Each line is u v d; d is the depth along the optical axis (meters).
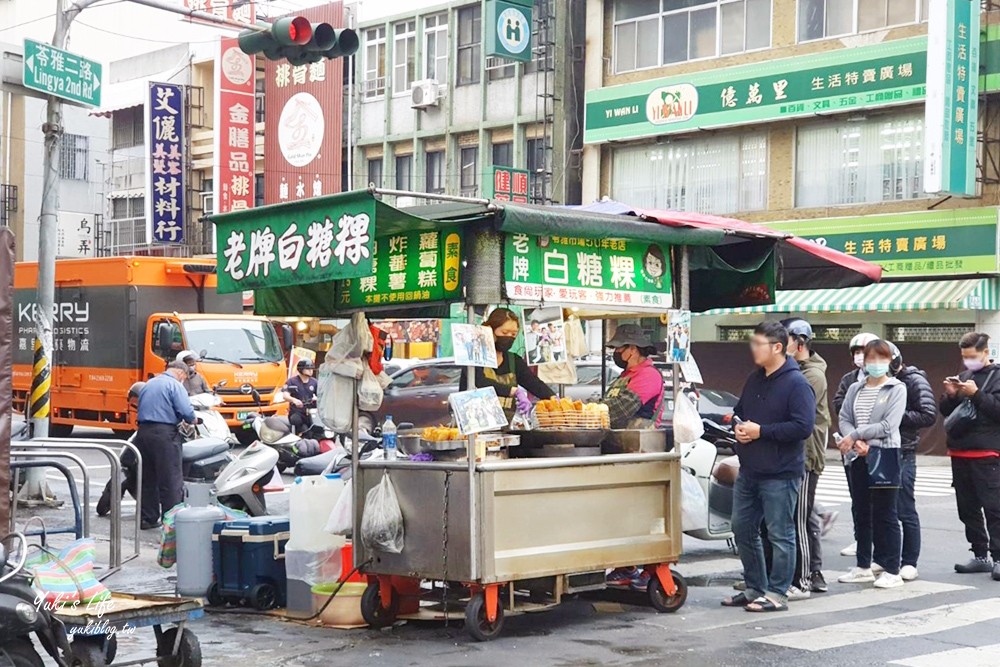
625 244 8.45
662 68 27.89
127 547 11.32
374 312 8.72
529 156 31.25
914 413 9.46
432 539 7.54
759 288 9.62
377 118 35.03
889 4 23.92
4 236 6.02
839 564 10.46
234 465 10.66
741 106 25.89
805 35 25.23
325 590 8.14
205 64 38.84
